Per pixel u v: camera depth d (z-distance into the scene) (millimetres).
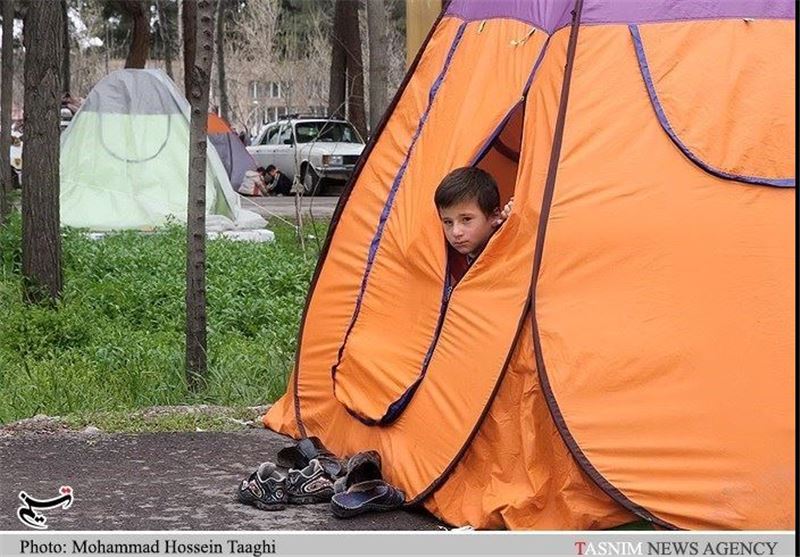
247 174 32000
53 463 7797
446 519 6332
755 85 6219
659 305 5906
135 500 6910
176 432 8688
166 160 22406
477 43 7453
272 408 8875
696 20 6398
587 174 6164
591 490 5812
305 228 23125
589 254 6039
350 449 7410
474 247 6684
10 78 22016
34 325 13188
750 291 5867
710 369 5770
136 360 11438
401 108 7922
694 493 5633
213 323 13906
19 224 17844
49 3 14625
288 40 49281
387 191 7707
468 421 6266
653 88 6266
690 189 6051
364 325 7480
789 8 6398
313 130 34000
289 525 6375
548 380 5895
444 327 6645
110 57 71438
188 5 27438
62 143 22625
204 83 10023
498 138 7711
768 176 6051
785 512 5590
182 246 18812
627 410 5789
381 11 13461
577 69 6406
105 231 21094
